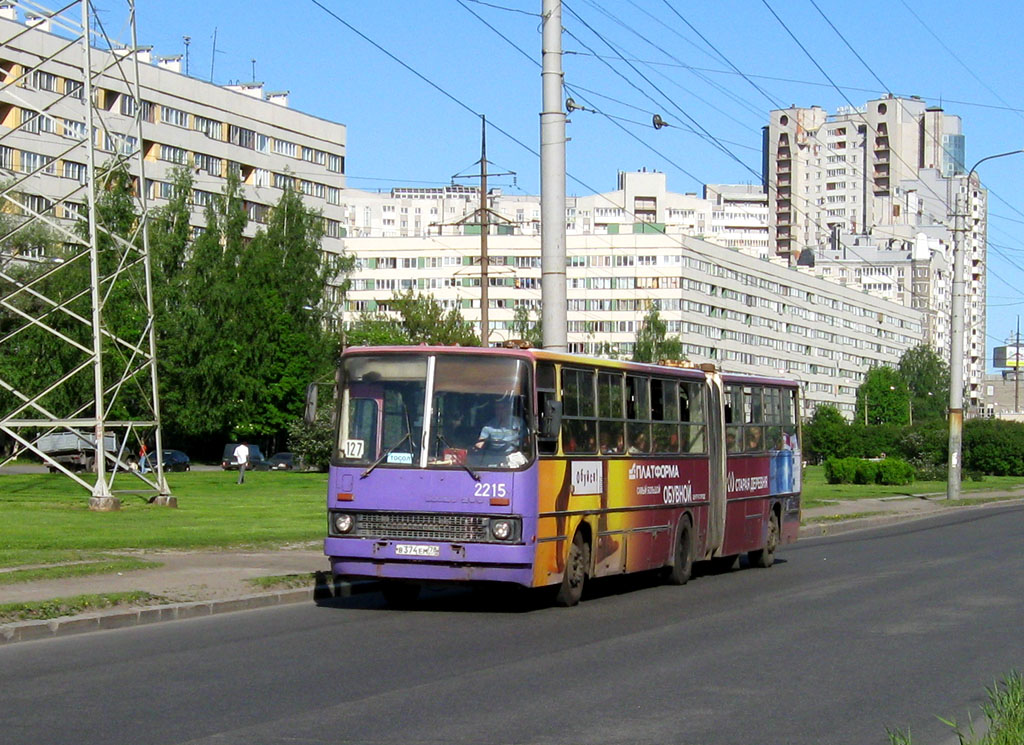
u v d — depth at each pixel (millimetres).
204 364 76438
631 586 20219
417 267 137750
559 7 22406
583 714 9500
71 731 8656
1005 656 12688
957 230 50500
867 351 167875
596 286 130625
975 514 44500
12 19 83125
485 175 54219
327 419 16938
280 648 12648
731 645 13250
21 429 68000
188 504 35250
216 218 81375
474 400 15641
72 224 81625
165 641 13070
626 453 18469
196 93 97750
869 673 11602
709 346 132500
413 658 12086
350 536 15617
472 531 15312
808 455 101438
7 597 14789
